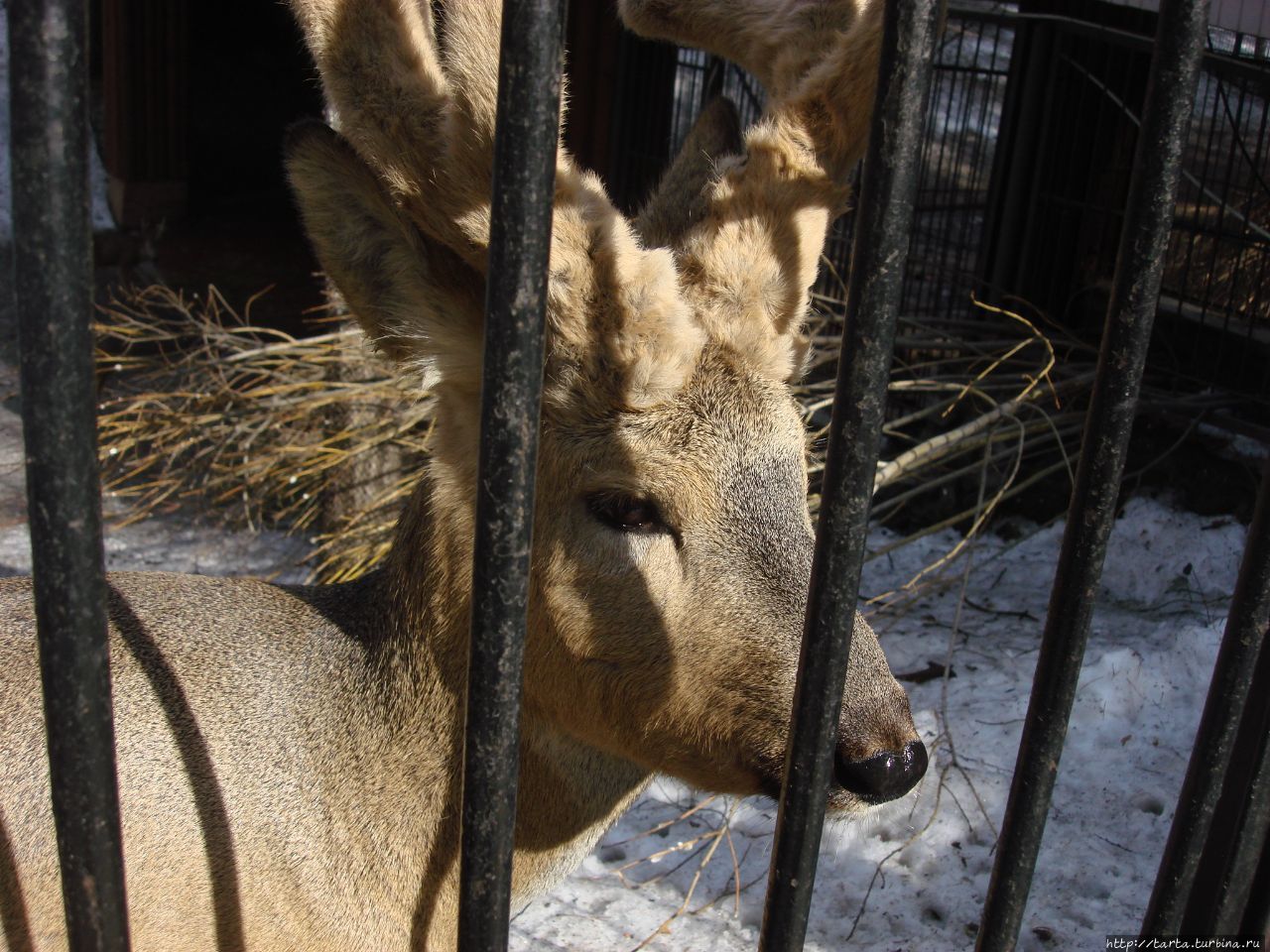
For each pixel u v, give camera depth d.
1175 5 0.38
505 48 0.33
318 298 2.24
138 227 2.71
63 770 0.35
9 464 1.61
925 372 1.66
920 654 1.21
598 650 0.54
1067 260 1.66
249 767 0.57
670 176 0.65
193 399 1.43
